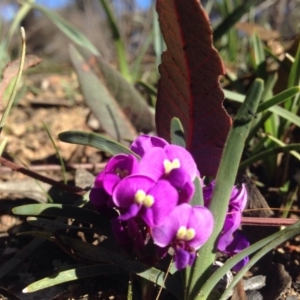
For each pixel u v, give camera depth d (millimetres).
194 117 85
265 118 112
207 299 76
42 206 79
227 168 70
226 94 115
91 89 127
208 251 70
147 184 65
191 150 87
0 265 93
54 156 146
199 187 69
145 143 76
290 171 116
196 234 64
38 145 155
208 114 84
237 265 74
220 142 85
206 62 78
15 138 161
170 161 69
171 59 82
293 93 97
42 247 96
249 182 104
